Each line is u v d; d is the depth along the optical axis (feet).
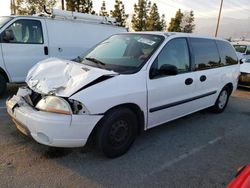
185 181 10.37
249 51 51.31
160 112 13.29
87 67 11.57
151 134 14.88
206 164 11.84
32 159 11.14
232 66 19.85
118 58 13.24
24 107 10.82
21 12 73.61
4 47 20.17
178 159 12.11
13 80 21.08
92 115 10.16
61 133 9.87
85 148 12.28
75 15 25.57
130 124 11.85
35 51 22.04
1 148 11.89
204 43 16.76
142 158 11.92
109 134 11.04
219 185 10.27
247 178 6.15
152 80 12.42
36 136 10.25
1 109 17.48
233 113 20.35
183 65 14.62
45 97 10.40
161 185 9.98
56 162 11.03
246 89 32.55
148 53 12.90
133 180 10.18
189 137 14.82
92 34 26.89
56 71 11.69
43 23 22.56
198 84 15.72
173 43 14.06
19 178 9.80
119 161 11.48
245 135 15.75
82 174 10.32
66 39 24.39
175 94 13.96
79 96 9.87
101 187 9.61
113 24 29.45
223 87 19.15
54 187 9.43
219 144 14.15
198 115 19.20
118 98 10.83
